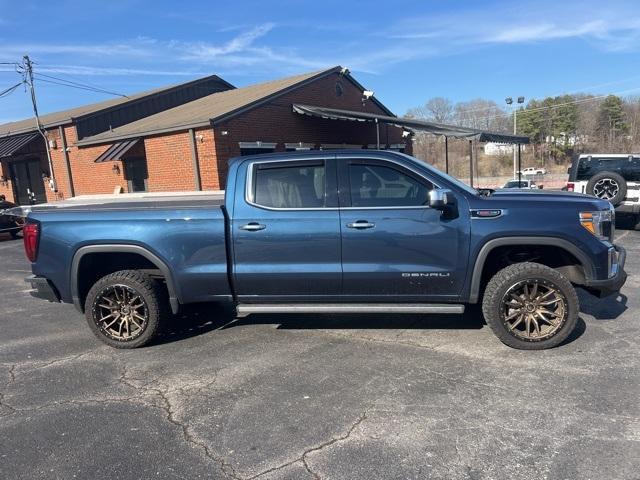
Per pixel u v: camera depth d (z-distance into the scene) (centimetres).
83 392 397
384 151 462
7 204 1650
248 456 301
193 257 470
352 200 455
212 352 471
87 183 2120
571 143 8362
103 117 2203
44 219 489
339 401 363
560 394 360
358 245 451
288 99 1912
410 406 352
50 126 2178
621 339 461
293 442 314
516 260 475
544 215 434
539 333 441
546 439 305
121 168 1948
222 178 1614
